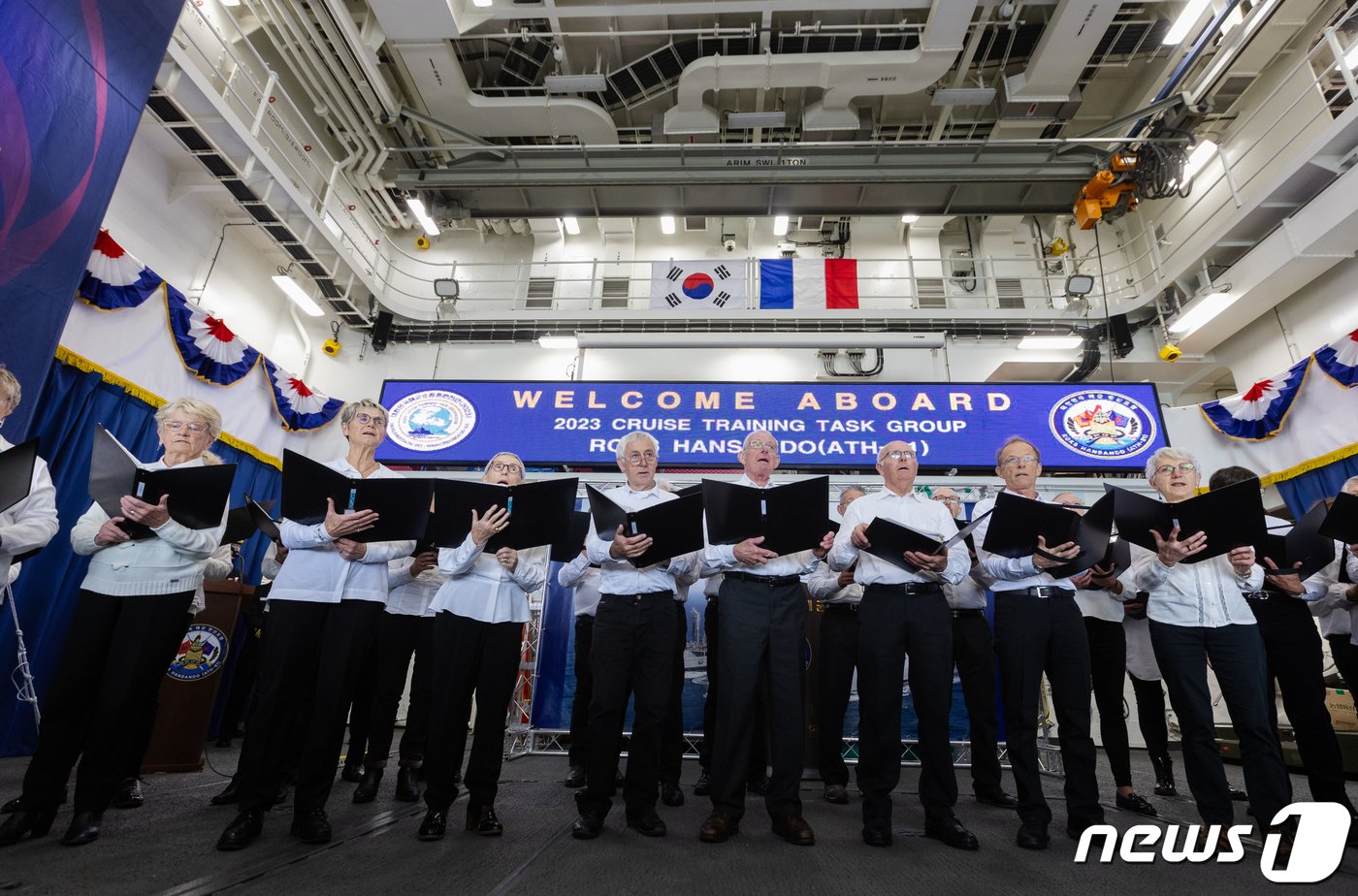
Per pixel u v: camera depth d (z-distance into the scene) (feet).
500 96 30.60
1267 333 26.02
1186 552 6.85
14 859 5.59
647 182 28.17
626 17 26.96
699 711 14.87
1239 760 15.06
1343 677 8.46
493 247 35.09
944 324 29.04
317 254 25.23
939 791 7.25
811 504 6.96
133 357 15.48
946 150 27.55
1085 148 27.14
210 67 20.49
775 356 29.68
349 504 6.64
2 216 7.98
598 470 19.60
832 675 10.32
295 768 8.56
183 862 5.72
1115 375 29.53
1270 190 22.58
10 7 8.18
